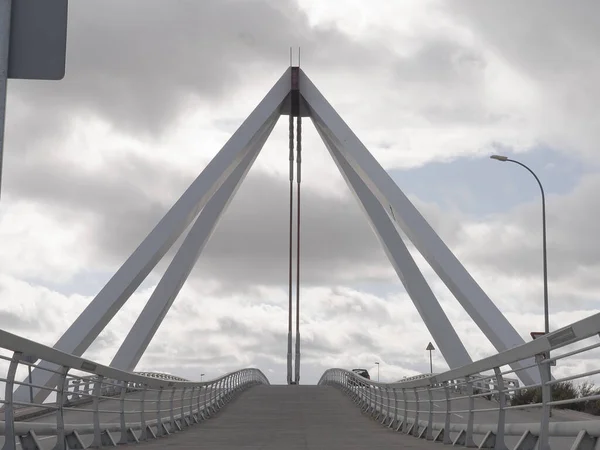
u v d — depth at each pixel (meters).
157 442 15.62
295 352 66.69
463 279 41.44
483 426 12.98
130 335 44.00
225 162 44.41
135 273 41.09
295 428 21.84
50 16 5.83
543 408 9.01
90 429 13.26
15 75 5.80
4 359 8.64
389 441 16.03
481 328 41.91
